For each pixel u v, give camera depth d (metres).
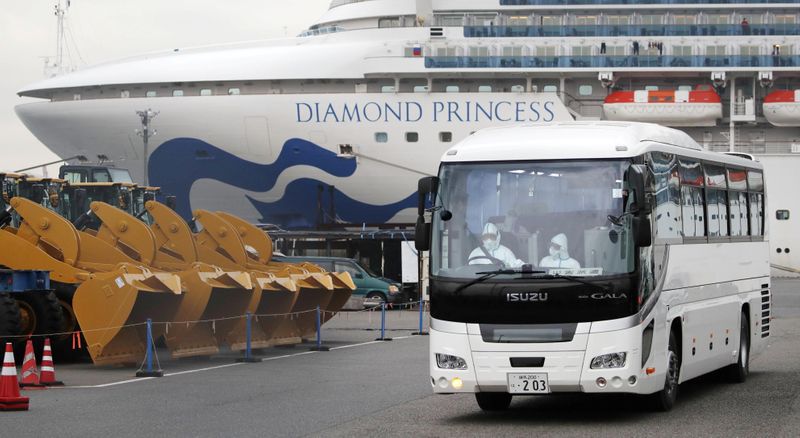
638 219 13.31
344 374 19.45
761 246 20.20
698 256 16.14
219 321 23.34
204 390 16.97
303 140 55.25
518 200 13.75
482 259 13.64
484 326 13.48
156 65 56.22
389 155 55.00
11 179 25.20
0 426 13.07
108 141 57.25
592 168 13.69
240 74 54.62
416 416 14.12
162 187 57.72
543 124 15.12
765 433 12.28
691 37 53.94
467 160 14.05
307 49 55.22
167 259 25.03
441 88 55.19
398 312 41.38
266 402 15.43
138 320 20.98
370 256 52.22
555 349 13.28
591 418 13.98
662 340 14.26
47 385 17.47
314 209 57.38
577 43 53.47
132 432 12.57
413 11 56.00
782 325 32.41
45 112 57.91
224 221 27.02
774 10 54.38
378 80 55.12
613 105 54.28
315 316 27.09
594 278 13.28
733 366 18.27
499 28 54.00
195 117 55.50
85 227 26.02
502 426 13.20
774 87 56.16
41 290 20.91
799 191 57.03
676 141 15.85
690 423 13.34
